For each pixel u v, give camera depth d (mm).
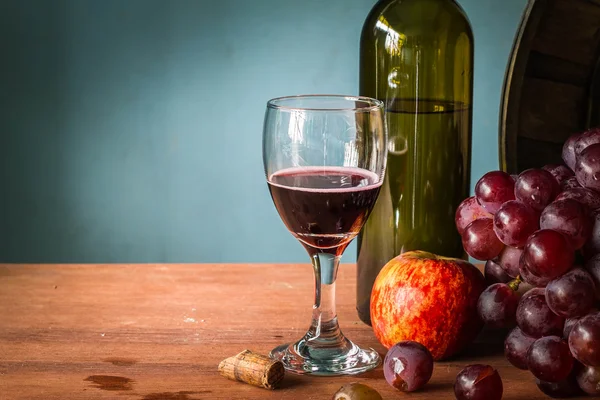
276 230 1648
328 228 676
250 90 1568
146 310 786
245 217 1642
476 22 1554
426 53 754
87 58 1565
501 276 707
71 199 1634
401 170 763
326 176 666
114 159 1612
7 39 1562
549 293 626
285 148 670
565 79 755
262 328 754
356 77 1554
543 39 733
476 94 1586
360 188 666
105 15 1546
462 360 707
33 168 1618
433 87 758
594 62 749
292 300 808
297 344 715
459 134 767
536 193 654
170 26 1547
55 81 1575
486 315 682
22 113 1594
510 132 753
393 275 707
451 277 695
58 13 1547
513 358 666
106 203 1636
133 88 1577
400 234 770
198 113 1584
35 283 844
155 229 1648
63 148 1608
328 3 1524
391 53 755
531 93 752
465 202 722
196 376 677
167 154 1608
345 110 665
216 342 729
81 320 766
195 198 1631
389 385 669
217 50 1553
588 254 645
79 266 889
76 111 1591
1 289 830
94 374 679
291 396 654
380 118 679
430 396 656
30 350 714
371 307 721
